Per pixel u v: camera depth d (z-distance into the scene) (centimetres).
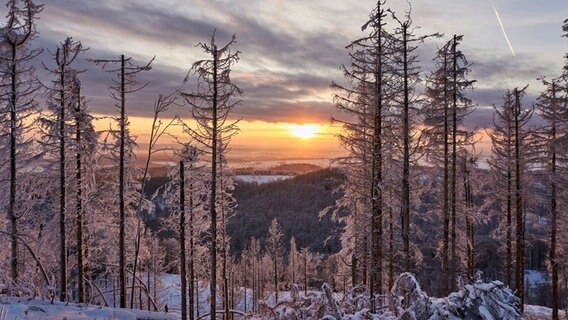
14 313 849
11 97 1945
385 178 1716
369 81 1716
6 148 1973
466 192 2647
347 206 2194
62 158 2078
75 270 2670
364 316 875
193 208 2369
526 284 6309
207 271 3111
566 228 2280
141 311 1180
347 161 1916
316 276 5881
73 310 1035
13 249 1956
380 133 1722
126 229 2377
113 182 2297
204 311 3684
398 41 1680
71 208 2186
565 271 2431
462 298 712
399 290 854
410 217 2006
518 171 2283
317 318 923
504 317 666
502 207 2497
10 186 1969
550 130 2227
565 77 2086
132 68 1986
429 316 732
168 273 5053
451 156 2025
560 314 2597
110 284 3497
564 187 2189
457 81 1923
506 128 2330
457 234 2275
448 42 1948
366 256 2019
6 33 1884
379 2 1683
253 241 6650
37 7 1938
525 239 2494
